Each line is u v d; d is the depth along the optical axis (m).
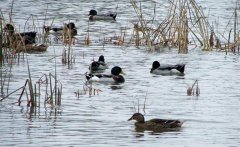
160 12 58.47
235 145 20.92
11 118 23.94
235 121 23.94
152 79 32.28
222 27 50.19
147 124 22.88
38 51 39.50
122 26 51.38
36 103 26.00
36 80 30.89
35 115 24.42
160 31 41.56
